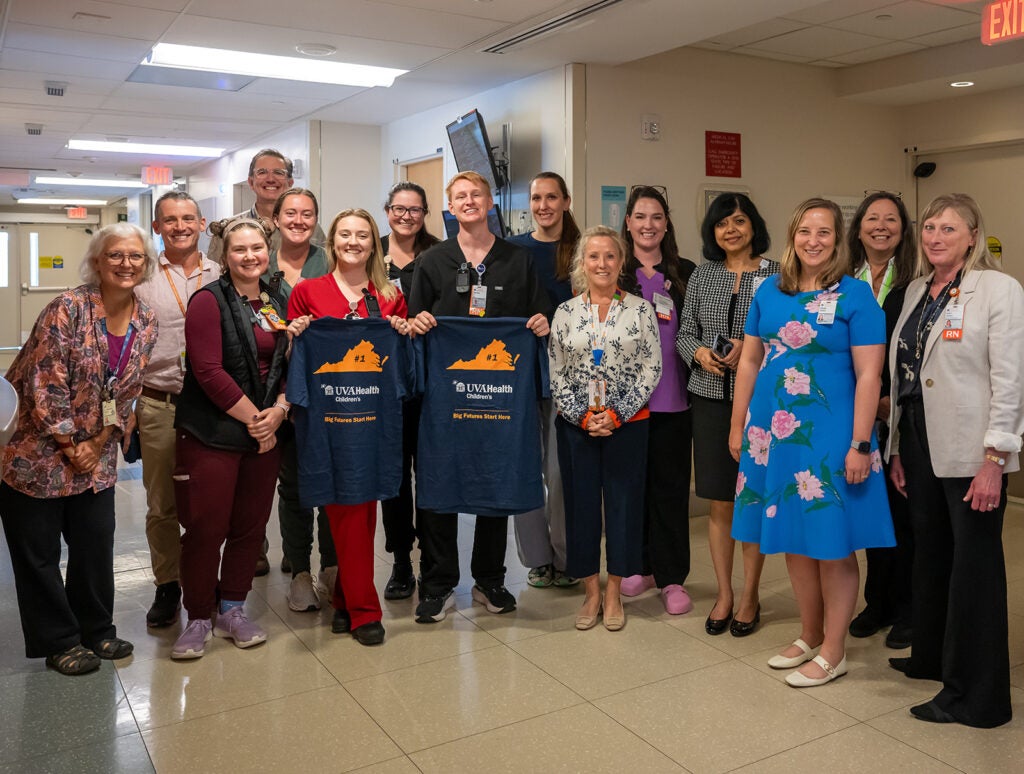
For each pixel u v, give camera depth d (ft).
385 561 13.96
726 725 8.50
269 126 24.68
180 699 9.14
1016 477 17.83
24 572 9.59
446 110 20.98
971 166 19.95
